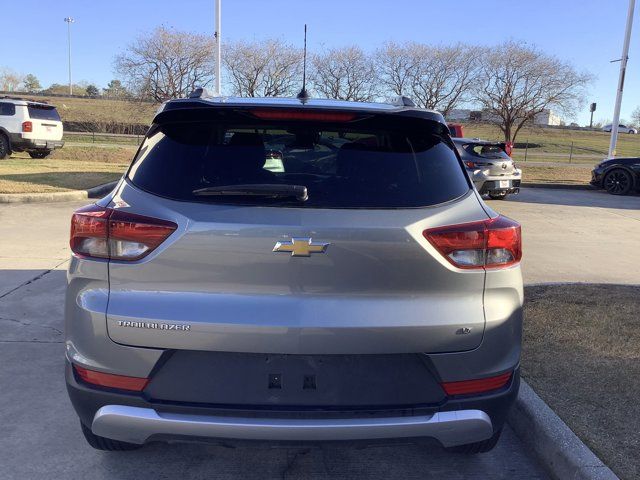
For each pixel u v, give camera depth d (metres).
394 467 3.04
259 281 2.28
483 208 2.55
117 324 2.30
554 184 18.64
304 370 2.31
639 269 7.42
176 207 2.33
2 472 2.89
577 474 2.81
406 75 32.19
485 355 2.41
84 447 3.13
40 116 18.78
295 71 33.12
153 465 2.99
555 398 3.51
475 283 2.40
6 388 3.78
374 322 2.29
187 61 30.33
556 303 5.38
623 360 4.07
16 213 9.98
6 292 5.71
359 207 2.37
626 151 36.62
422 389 2.37
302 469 3.00
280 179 2.46
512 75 28.52
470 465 3.08
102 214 2.36
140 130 36.09
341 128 2.65
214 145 2.57
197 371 2.32
